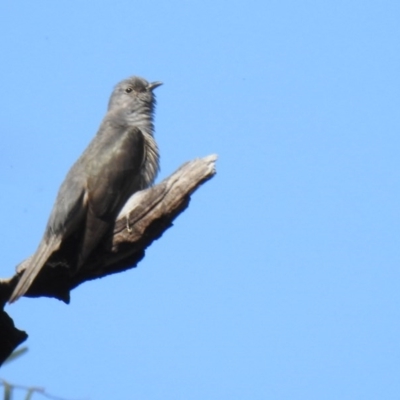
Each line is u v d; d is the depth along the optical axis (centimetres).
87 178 1321
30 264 1181
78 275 1243
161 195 1112
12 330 1180
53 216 1257
